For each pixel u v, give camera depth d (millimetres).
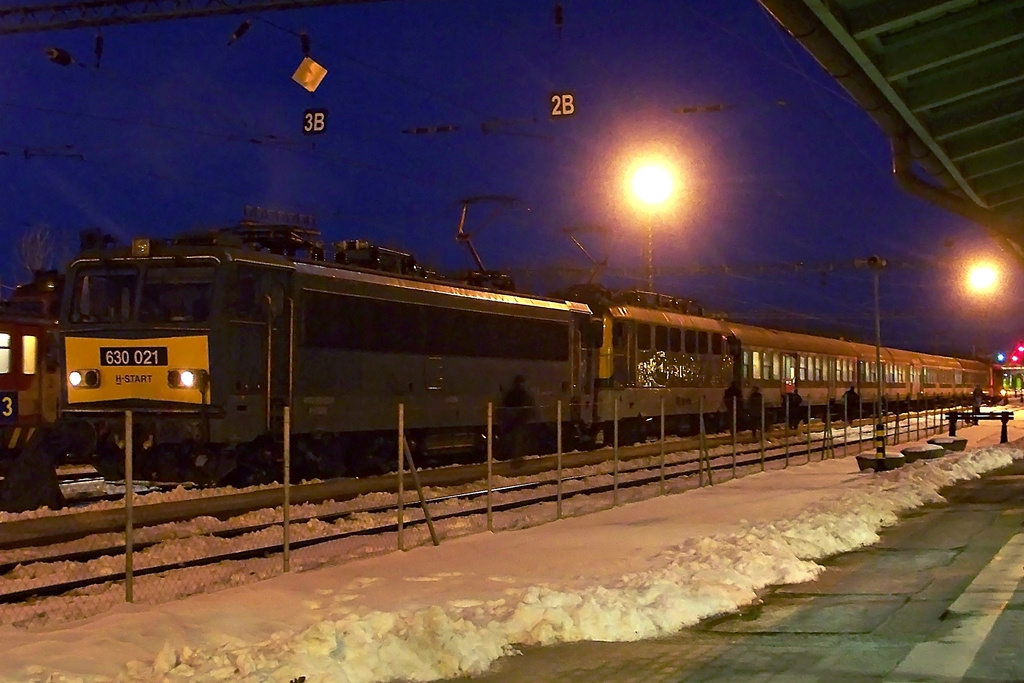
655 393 28672
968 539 12609
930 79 11250
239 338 15344
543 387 23156
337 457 17484
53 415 20875
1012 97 12094
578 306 24891
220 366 15047
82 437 14836
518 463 18422
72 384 15820
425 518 12750
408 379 18781
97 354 15672
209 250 15344
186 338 15141
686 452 25312
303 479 16859
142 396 15352
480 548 11727
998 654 7270
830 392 44938
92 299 15898
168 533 11750
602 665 7230
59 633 7520
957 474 19906
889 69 10344
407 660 6930
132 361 15430
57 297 22594
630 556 11211
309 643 6859
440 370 19656
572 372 24328
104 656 6871
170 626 7762
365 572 10242
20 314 20234
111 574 9875
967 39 10047
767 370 37844
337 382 17125
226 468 15289
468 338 20547
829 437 26844
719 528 13195
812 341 43812
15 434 19875
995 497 17000
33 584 9500
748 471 22156
